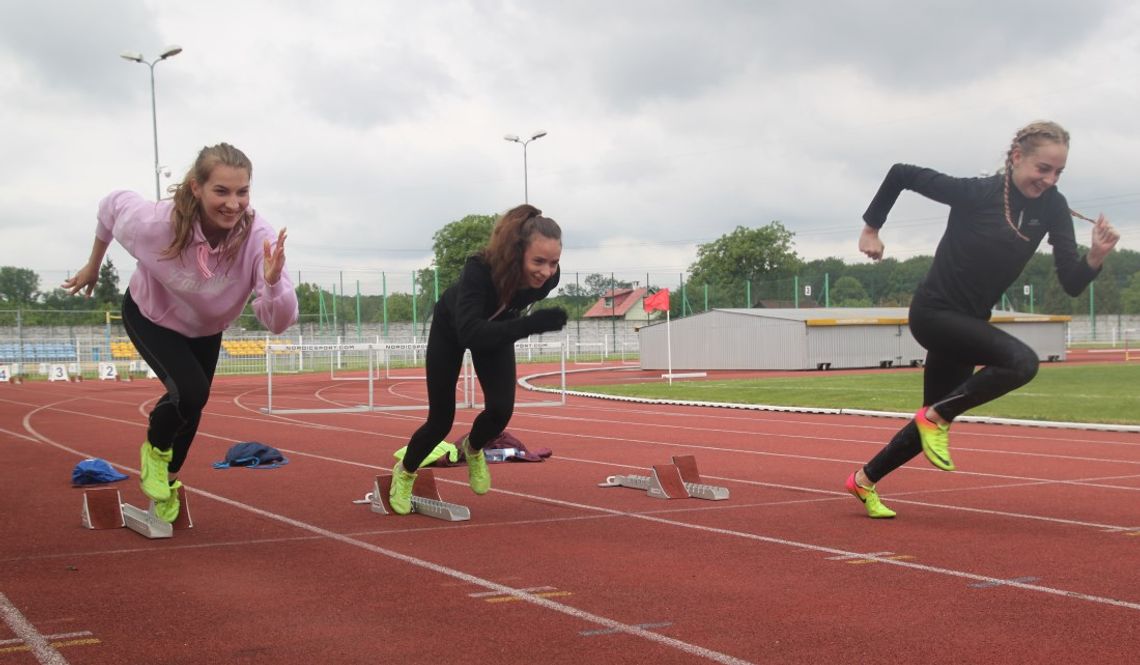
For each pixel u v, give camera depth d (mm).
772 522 6098
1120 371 26781
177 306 4980
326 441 12117
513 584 4422
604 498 7250
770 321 34594
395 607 4020
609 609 3961
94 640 3551
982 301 5500
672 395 21156
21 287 65375
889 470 6086
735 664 3234
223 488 7922
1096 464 9250
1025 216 5301
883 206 5777
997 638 3510
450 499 7254
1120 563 4785
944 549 5172
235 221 4652
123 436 12953
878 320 35531
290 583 4473
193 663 3277
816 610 3922
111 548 5367
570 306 56219
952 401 5484
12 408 19406
